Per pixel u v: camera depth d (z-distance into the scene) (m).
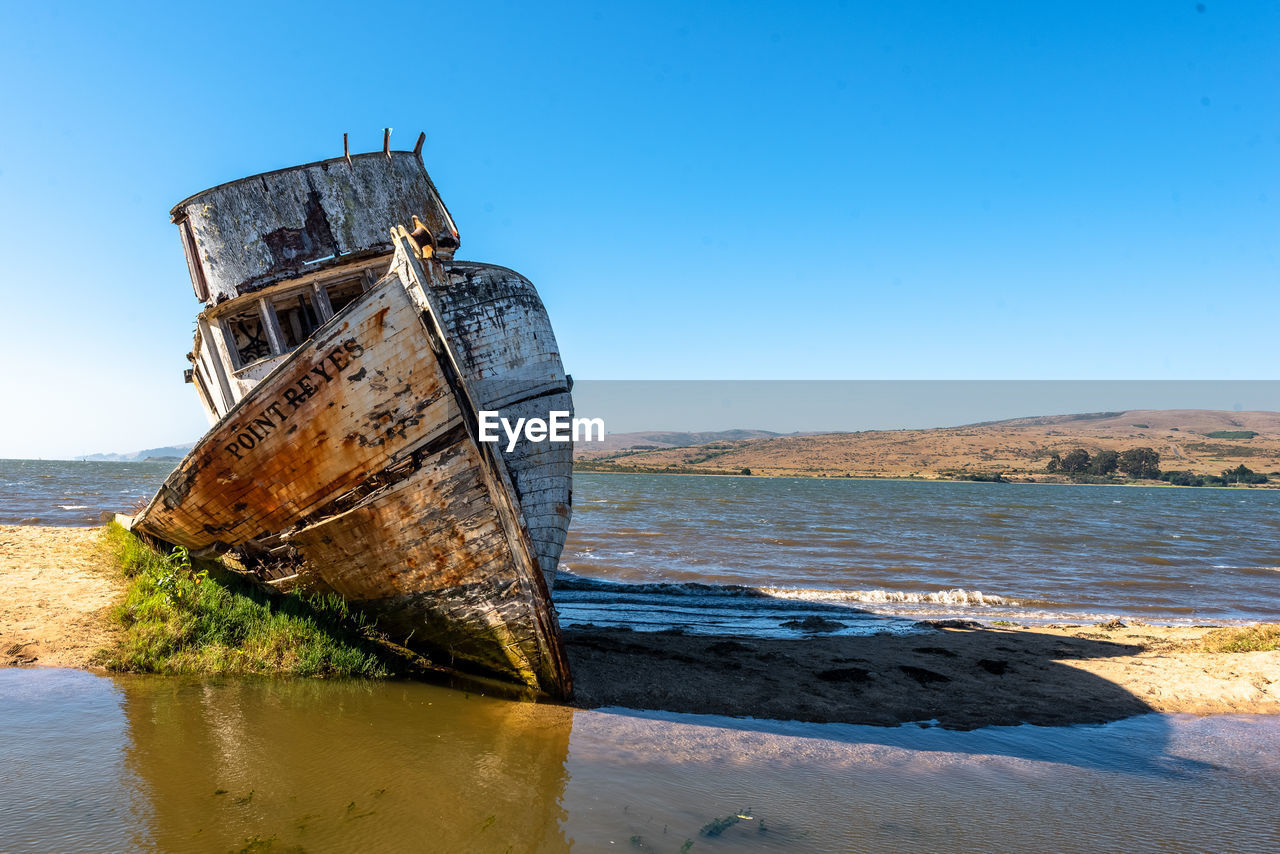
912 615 14.07
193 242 9.55
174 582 8.27
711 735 6.35
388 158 10.39
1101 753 6.33
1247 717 7.43
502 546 7.07
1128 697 8.00
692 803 4.92
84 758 5.03
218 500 7.49
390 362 6.71
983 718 7.22
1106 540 32.28
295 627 7.75
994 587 18.28
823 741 6.37
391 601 7.64
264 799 4.60
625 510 42.62
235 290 9.26
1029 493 104.31
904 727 6.87
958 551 25.81
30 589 9.09
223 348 9.48
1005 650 10.20
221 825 4.22
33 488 47.50
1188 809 5.17
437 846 4.11
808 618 12.91
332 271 9.61
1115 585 19.17
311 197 9.77
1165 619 14.49
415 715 6.39
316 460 7.02
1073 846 4.55
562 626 11.10
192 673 7.08
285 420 6.82
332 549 7.50
